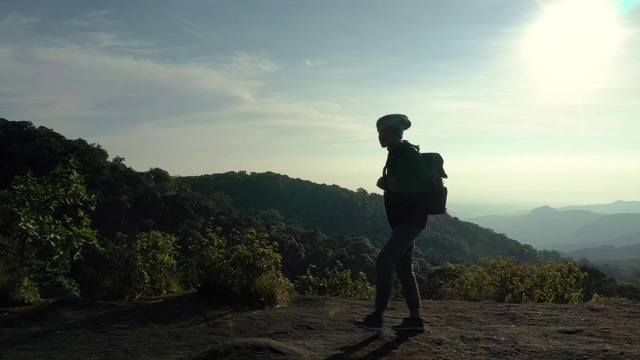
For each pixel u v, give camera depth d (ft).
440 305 16.53
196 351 11.81
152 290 18.89
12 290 17.03
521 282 23.30
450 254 250.16
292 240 164.14
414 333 12.68
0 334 13.60
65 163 19.53
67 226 19.01
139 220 153.17
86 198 19.34
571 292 22.12
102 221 146.72
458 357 10.75
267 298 16.78
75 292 19.61
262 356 10.50
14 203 17.66
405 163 12.32
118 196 161.07
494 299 23.11
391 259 12.42
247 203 306.76
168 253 19.77
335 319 14.35
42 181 18.75
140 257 18.19
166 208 166.81
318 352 11.01
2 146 166.91
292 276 138.31
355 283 26.76
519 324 13.82
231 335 13.01
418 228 12.47
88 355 11.64
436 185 12.50
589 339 12.01
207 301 17.07
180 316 15.19
